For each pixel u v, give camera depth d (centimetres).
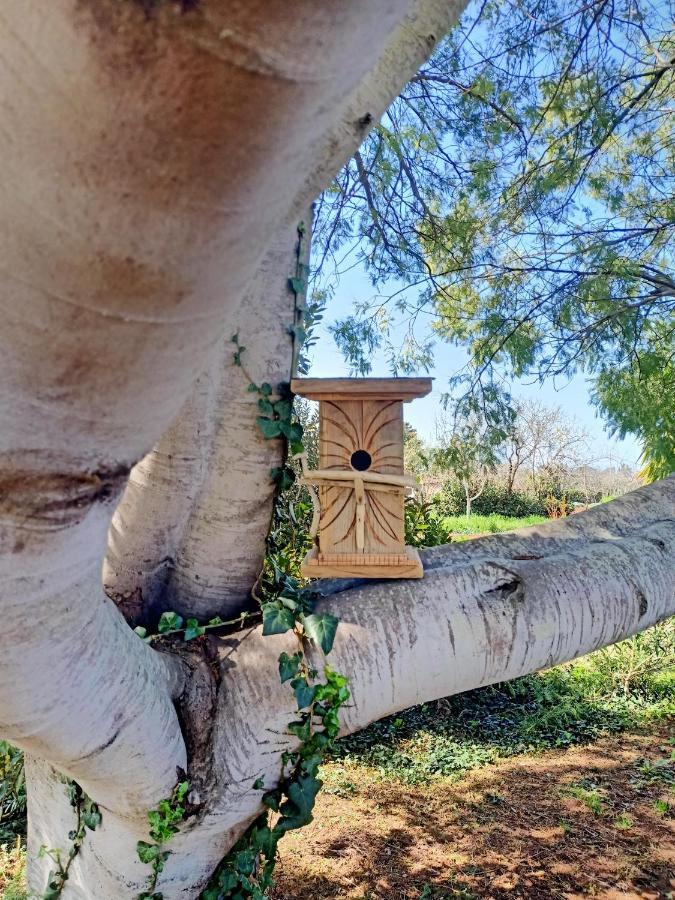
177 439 192
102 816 186
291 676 182
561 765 517
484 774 502
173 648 189
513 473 2134
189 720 173
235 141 52
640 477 923
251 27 44
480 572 206
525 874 367
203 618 208
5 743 298
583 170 491
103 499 88
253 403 199
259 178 56
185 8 43
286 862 374
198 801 171
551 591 201
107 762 144
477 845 397
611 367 526
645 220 559
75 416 73
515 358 503
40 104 48
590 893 352
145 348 67
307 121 55
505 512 2052
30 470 78
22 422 72
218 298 68
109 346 66
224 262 63
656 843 400
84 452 80
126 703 141
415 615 193
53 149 50
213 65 46
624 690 674
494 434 499
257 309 202
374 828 416
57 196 53
